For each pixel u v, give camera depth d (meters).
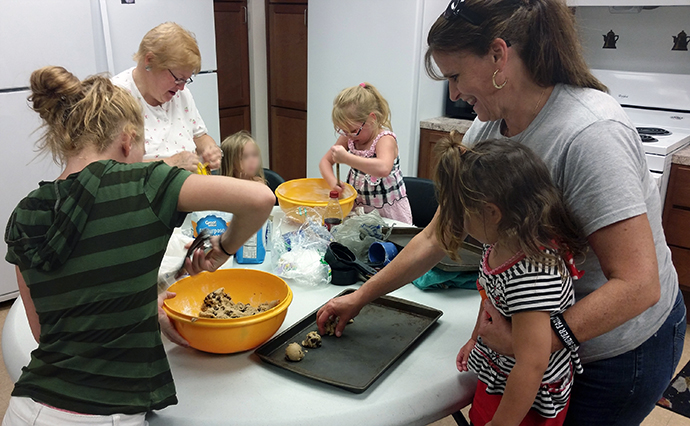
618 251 0.85
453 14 0.92
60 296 0.83
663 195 2.62
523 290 0.86
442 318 1.27
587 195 0.87
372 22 3.11
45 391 0.84
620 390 1.00
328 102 3.49
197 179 0.85
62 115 0.89
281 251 1.53
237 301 1.28
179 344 1.11
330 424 0.91
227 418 0.91
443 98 3.36
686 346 2.52
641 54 3.07
